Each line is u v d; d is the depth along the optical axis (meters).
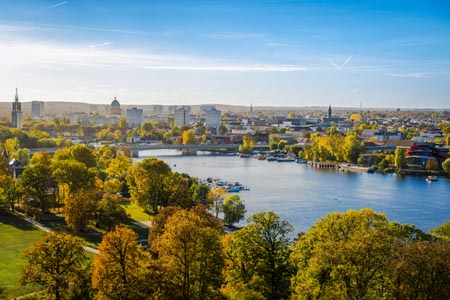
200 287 92.81
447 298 75.19
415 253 77.88
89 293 97.75
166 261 94.25
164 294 85.56
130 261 95.38
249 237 105.19
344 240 97.75
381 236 89.62
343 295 81.69
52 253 99.75
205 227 103.38
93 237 169.00
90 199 180.25
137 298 85.38
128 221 195.38
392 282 81.75
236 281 103.38
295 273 101.69
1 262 138.12
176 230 94.25
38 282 98.88
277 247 105.88
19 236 166.50
